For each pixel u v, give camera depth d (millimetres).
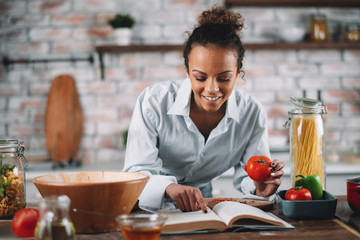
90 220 1033
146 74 3170
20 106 3158
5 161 1210
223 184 2643
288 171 2621
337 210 1271
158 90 1558
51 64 3162
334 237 991
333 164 2711
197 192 1170
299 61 3199
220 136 1583
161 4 3162
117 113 3178
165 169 1703
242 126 1589
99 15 3154
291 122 1399
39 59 3125
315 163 1357
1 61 3139
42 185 1025
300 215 1156
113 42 3156
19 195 1210
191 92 1514
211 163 1665
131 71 3170
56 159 3096
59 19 3158
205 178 1746
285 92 3191
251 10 3168
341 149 3199
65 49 3156
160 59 3168
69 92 3127
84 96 3168
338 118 3211
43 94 3162
